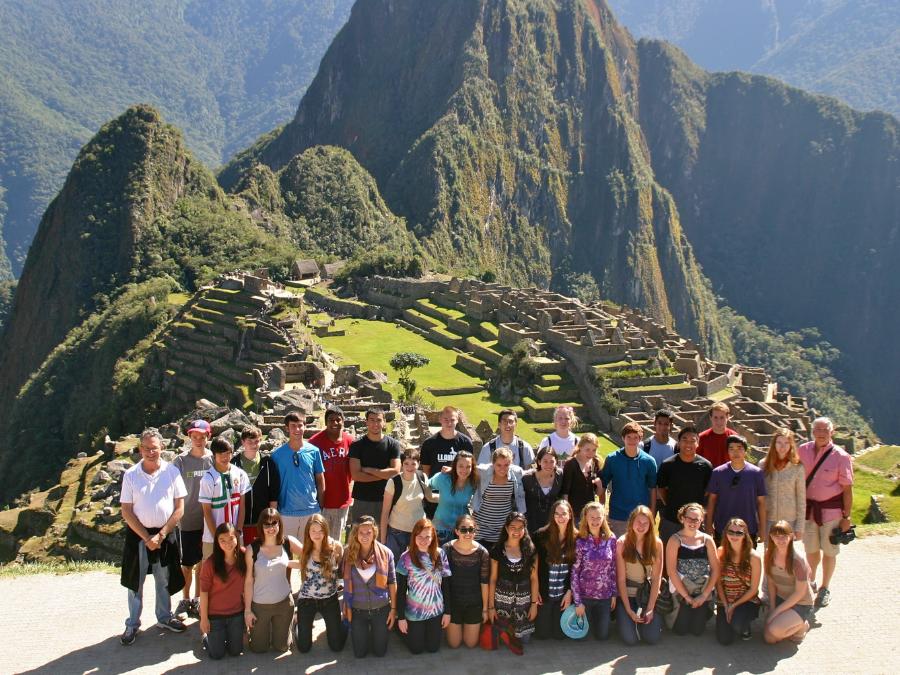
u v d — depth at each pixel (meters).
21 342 177.00
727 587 17.48
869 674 16.41
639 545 17.33
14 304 186.12
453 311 136.50
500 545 17.28
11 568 21.25
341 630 17.17
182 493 17.92
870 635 17.77
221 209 197.75
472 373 108.69
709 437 20.81
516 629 17.17
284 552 17.20
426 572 17.00
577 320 108.88
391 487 19.00
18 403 121.81
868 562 21.03
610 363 97.50
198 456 18.69
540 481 19.17
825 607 18.88
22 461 110.44
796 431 81.69
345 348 119.62
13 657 16.69
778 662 16.84
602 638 17.75
